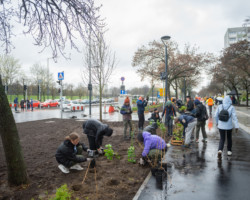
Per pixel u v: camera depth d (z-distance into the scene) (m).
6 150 3.58
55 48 5.19
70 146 4.28
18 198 3.32
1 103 3.40
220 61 30.94
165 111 9.37
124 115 8.04
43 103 38.38
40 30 4.98
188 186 3.89
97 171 4.54
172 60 26.97
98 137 5.34
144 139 4.80
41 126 11.73
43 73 50.09
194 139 8.34
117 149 6.46
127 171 4.53
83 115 18.59
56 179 4.09
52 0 4.89
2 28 5.28
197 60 26.00
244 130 10.48
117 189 3.70
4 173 4.42
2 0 4.90
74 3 5.00
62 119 15.58
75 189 3.70
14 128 3.58
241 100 48.75
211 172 4.62
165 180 4.16
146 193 3.58
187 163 5.27
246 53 26.72
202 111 7.56
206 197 3.47
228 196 3.51
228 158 5.70
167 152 6.34
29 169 4.64
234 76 36.88
